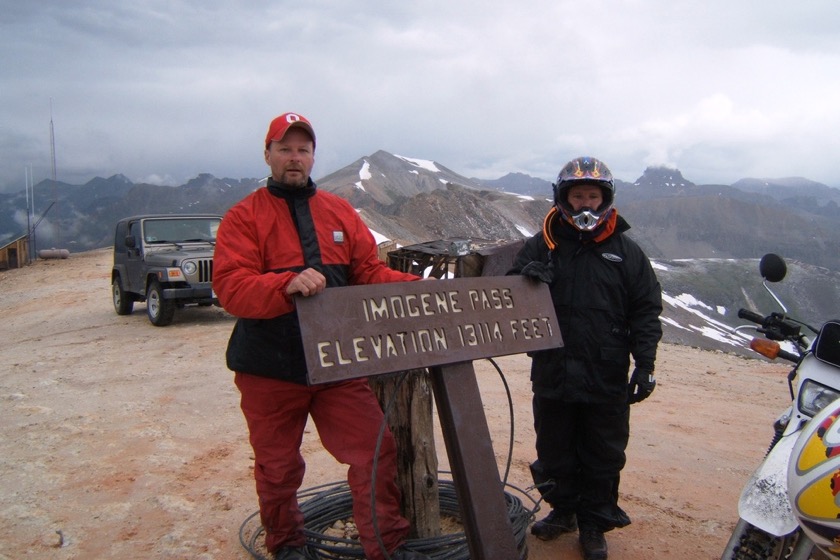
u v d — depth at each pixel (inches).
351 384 129.2
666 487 196.1
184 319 529.7
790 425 114.0
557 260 143.5
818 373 114.0
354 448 127.9
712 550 156.3
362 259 134.9
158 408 268.1
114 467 202.1
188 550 152.1
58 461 207.0
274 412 129.3
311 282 108.0
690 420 269.1
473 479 113.8
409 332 114.6
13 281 962.7
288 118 125.6
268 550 142.1
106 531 161.5
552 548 154.1
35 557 148.8
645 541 160.2
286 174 126.2
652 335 139.9
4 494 182.1
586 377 139.5
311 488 178.1
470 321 120.7
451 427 115.4
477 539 112.3
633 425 260.7
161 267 486.0
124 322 526.9
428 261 163.8
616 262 140.6
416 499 144.9
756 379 354.3
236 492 184.4
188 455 213.6
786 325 129.8
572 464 149.6
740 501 108.0
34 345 447.8
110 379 321.4
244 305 115.3
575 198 139.9
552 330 129.3
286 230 126.6
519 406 279.0
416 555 129.0
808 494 92.1
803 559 101.8
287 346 124.8
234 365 128.3
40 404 274.1
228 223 124.0
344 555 141.0
